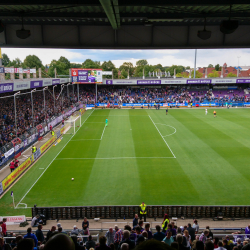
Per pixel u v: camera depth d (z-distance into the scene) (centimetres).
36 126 3828
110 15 978
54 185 2320
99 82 7075
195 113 6228
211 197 2078
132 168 2692
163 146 3450
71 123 4900
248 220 1800
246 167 2681
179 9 1084
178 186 2270
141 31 1298
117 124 4953
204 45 1313
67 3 946
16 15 1085
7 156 2853
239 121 5122
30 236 945
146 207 1834
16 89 3375
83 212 1842
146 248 165
